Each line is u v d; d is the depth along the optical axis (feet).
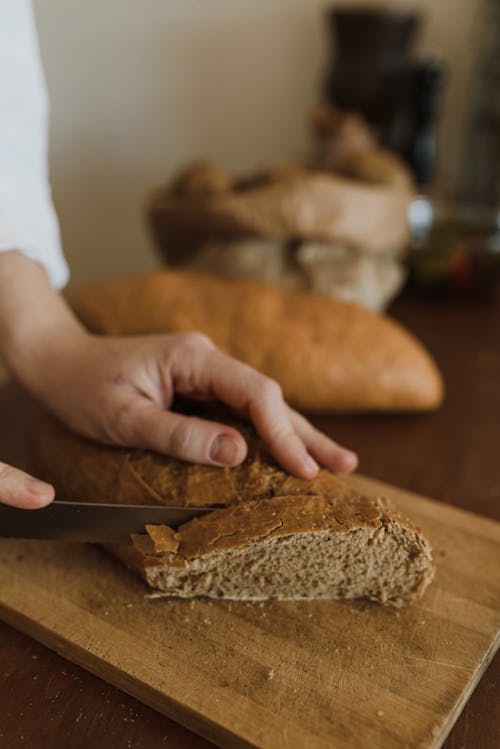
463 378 1.95
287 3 2.71
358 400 1.73
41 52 3.08
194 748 1.10
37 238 1.56
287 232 2.07
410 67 2.38
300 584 1.26
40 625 1.21
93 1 2.91
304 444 1.39
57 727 1.11
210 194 2.13
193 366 1.35
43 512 1.26
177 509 1.26
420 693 1.13
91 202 3.31
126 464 1.33
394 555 1.23
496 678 1.19
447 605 1.26
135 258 3.36
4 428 1.70
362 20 2.30
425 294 2.41
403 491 1.51
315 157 2.41
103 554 1.34
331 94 2.48
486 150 2.44
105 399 1.34
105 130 3.16
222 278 2.11
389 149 2.49
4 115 1.54
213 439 1.28
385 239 2.16
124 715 1.13
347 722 1.09
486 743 1.10
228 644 1.19
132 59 2.98
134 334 1.79
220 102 2.97
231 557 1.24
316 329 1.76
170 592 1.26
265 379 1.33
